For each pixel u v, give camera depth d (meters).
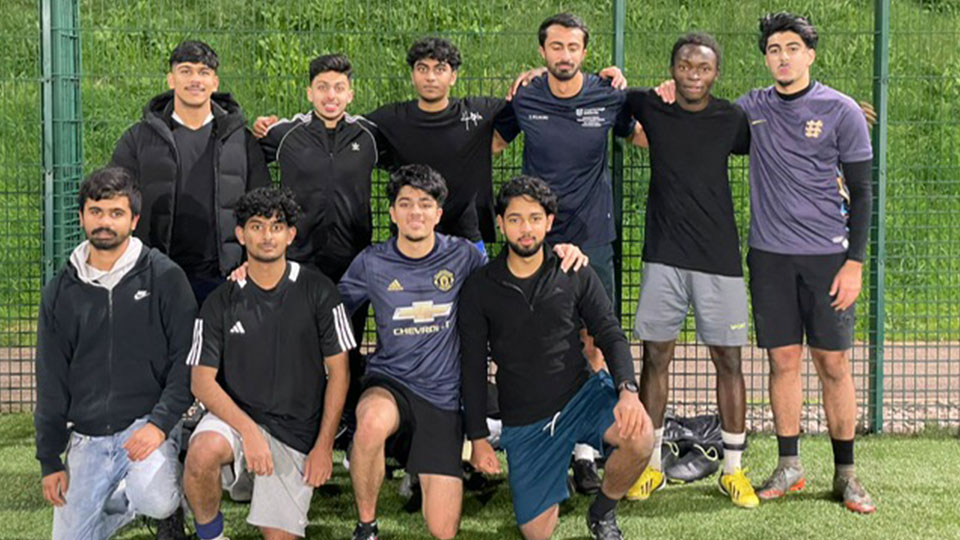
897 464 5.24
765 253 4.69
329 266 4.77
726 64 6.45
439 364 4.32
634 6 6.82
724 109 4.62
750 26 6.77
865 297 7.18
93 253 4.08
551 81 4.76
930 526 4.48
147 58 6.75
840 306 4.61
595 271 4.75
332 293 4.18
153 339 4.11
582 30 4.63
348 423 4.89
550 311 4.20
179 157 4.64
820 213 4.60
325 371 4.27
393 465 5.17
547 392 4.23
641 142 5.04
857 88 5.98
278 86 6.11
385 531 4.50
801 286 4.68
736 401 4.77
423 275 4.32
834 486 4.81
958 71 7.56
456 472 4.29
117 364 4.07
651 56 6.57
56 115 5.73
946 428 5.79
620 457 4.12
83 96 6.73
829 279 4.62
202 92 4.59
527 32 6.01
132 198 4.04
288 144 4.73
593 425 4.20
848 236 4.62
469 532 4.51
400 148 4.88
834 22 6.94
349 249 4.78
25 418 5.94
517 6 6.93
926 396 6.02
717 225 4.64
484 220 5.01
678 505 4.76
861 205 4.56
